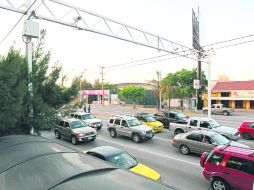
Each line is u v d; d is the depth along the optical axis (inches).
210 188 390.3
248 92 2001.7
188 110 2004.2
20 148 187.6
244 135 789.9
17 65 238.8
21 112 255.9
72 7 490.3
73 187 128.0
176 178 434.0
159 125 862.5
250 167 334.3
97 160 177.5
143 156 574.9
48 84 292.0
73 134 709.3
